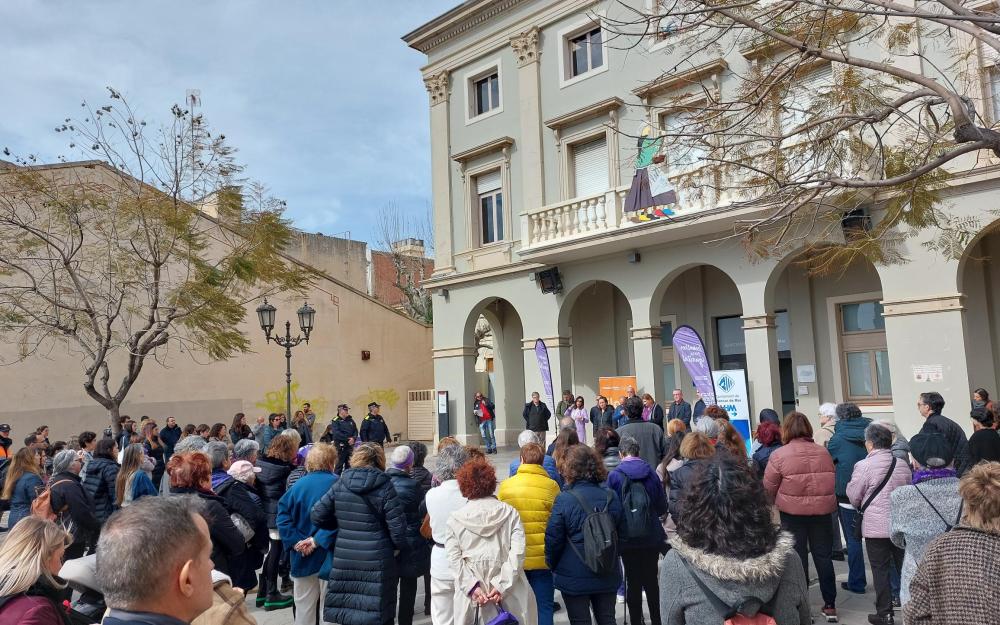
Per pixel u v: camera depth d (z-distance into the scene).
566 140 17.89
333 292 25.91
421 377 28.48
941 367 11.99
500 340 22.48
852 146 8.17
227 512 5.13
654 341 15.95
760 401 14.14
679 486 5.46
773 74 7.98
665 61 15.93
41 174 14.55
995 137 5.89
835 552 7.86
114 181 16.31
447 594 4.97
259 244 14.87
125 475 6.92
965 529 2.84
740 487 2.62
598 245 15.77
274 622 6.38
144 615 1.94
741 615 2.51
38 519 2.80
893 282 12.59
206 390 22.38
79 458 6.67
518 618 4.35
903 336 12.45
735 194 13.05
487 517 4.40
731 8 6.99
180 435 16.06
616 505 4.70
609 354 19.08
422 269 37.56
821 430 7.71
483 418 19.86
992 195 11.59
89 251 15.18
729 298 17.16
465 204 20.12
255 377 23.50
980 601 2.67
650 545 5.03
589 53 17.77
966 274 13.48
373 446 5.35
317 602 5.63
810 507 5.65
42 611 2.56
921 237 12.30
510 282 18.81
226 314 14.64
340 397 25.70
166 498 2.15
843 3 8.28
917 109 11.21
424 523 5.54
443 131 20.66
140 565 1.94
